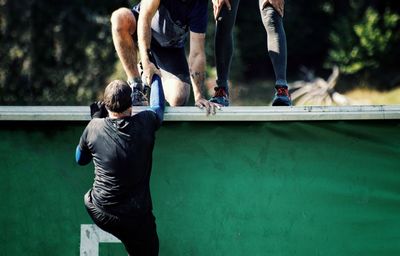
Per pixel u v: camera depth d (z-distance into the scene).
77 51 62.31
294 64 91.38
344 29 83.12
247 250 15.94
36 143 16.16
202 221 15.98
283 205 15.95
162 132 16.05
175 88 16.59
